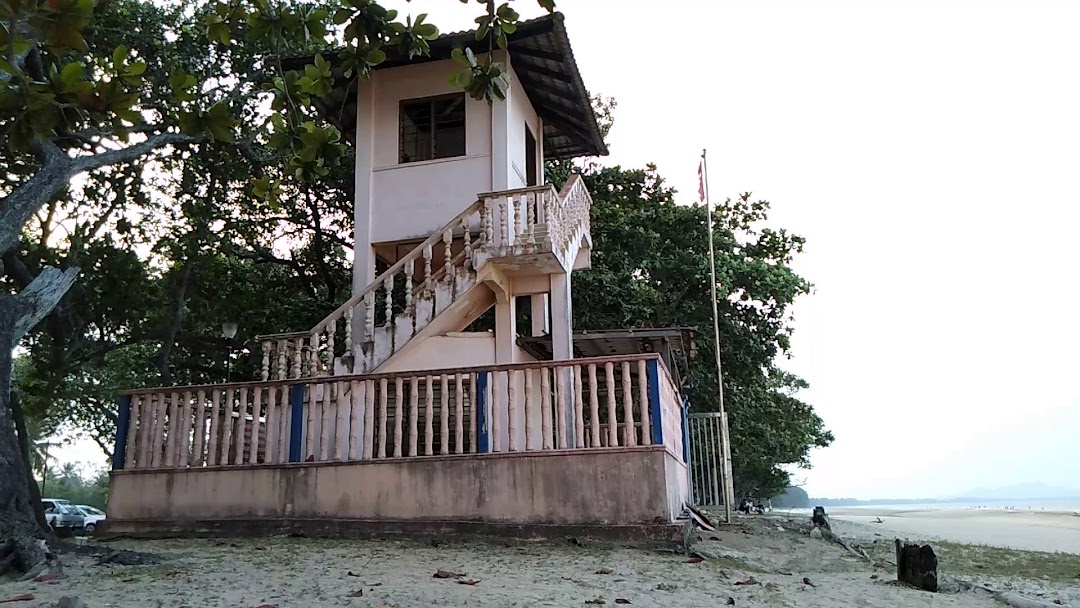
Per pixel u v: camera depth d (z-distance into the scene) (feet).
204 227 57.16
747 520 46.26
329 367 38.52
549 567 23.27
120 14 47.75
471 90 18.37
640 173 75.05
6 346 28.27
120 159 35.35
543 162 61.93
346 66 18.85
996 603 19.81
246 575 21.43
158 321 54.80
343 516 30.86
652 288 67.97
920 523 85.05
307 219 67.36
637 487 28.27
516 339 42.34
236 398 34.01
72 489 224.33
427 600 17.67
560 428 29.71
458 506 29.73
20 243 46.24
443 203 46.03
